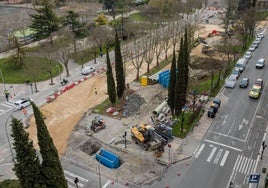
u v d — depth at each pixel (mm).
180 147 57250
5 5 178500
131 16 148375
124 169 52469
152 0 142125
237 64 89250
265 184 47031
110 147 57969
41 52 91875
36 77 89375
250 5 132000
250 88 78625
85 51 106250
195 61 93250
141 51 102062
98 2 165250
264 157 54469
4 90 83000
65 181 38375
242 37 105062
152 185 49031
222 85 80125
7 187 42219
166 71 84562
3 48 113125
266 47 108562
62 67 97500
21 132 32625
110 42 109438
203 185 48844
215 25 139125
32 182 34812
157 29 104812
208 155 55281
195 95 66750
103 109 71250
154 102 73188
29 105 75250
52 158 35500
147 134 57906
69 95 79625
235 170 51750
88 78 89312
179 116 65750
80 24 116250
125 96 75875
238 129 62312
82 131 63625
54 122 67688
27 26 126500
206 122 64688
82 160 55000
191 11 152375
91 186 49094
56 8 160125
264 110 68688
